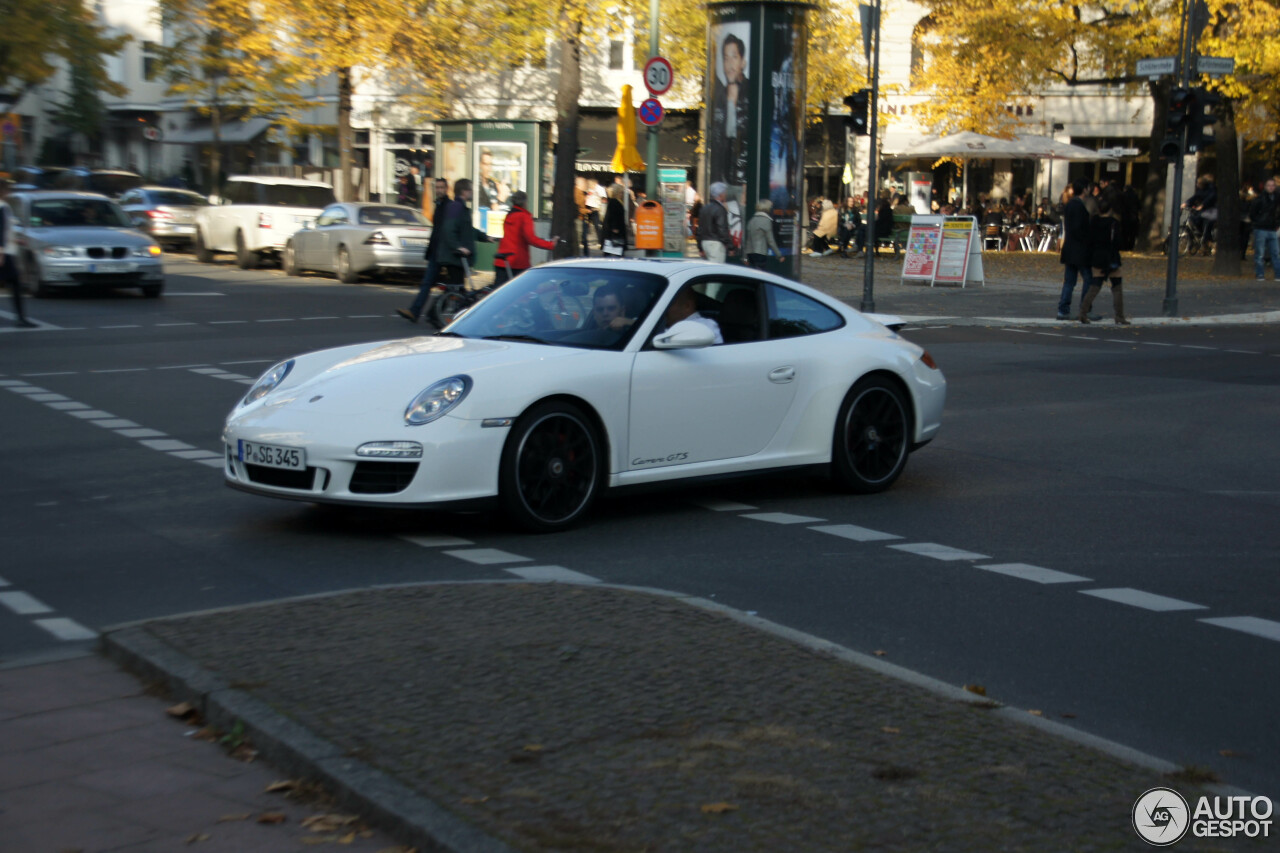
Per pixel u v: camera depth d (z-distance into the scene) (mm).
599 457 7258
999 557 6848
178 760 3908
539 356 7172
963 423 11352
